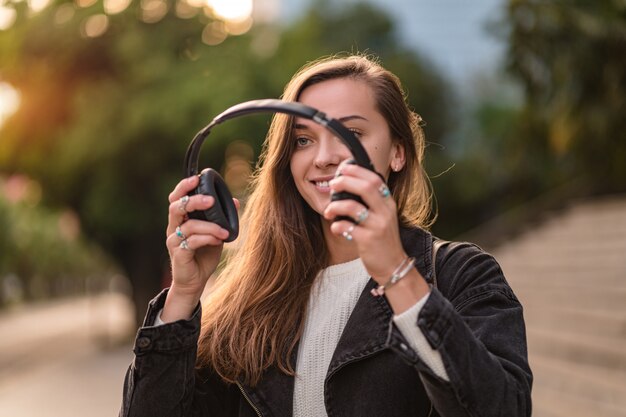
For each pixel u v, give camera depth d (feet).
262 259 6.00
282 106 4.75
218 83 53.93
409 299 4.49
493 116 73.61
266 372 5.62
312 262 5.94
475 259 5.40
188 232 5.12
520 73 35.19
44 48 55.47
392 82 5.73
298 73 6.08
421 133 6.21
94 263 187.52
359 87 5.59
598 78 34.45
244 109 4.88
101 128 54.70
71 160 55.36
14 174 58.85
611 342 23.11
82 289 238.68
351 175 4.48
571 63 34.22
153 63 55.06
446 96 79.00
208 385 5.84
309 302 5.83
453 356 4.42
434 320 4.43
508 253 45.55
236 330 5.75
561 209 49.24
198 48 56.75
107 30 56.54
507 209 58.85
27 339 76.74
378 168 5.59
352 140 4.63
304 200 6.08
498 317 5.02
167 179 55.36
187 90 53.62
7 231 94.27
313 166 5.61
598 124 36.35
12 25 55.67
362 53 6.40
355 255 5.88
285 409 5.51
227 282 6.17
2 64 56.29
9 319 113.80
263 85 55.77
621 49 33.63
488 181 69.77
